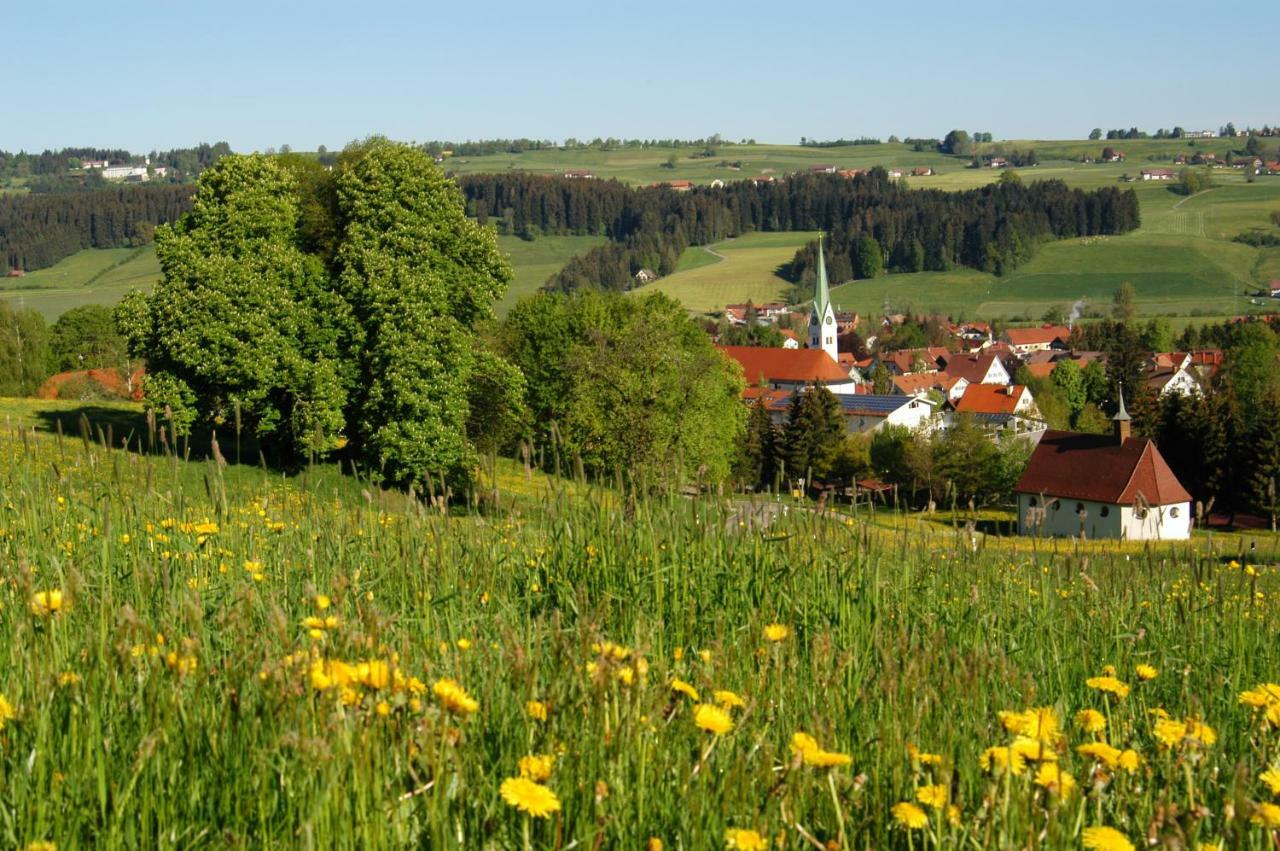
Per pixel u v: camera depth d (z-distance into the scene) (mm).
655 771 3473
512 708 3803
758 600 6754
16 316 72625
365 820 2959
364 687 3342
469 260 39438
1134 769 3695
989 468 67000
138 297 38250
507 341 57250
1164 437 74062
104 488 7340
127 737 3377
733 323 198375
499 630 5176
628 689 3629
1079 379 126625
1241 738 4848
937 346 187000
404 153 38156
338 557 6793
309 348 37406
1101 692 5656
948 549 9094
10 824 3029
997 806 3236
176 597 5316
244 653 3766
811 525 7797
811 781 3418
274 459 37719
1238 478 69562
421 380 35531
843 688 4684
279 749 3264
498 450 39781
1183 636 7148
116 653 3500
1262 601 8883
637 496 7688
